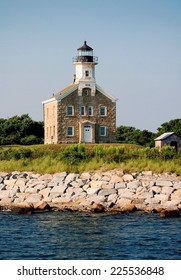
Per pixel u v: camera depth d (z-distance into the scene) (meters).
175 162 60.75
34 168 60.50
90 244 36.94
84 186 54.19
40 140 127.44
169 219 45.22
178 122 125.50
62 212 48.62
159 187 53.03
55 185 54.91
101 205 49.34
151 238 38.47
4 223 43.88
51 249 35.78
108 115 100.62
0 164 62.59
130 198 51.53
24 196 53.69
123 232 40.41
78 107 99.06
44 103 106.50
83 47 101.75
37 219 45.53
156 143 90.88
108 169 58.00
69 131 98.50
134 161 59.94
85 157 63.12
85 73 101.00
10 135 130.50
